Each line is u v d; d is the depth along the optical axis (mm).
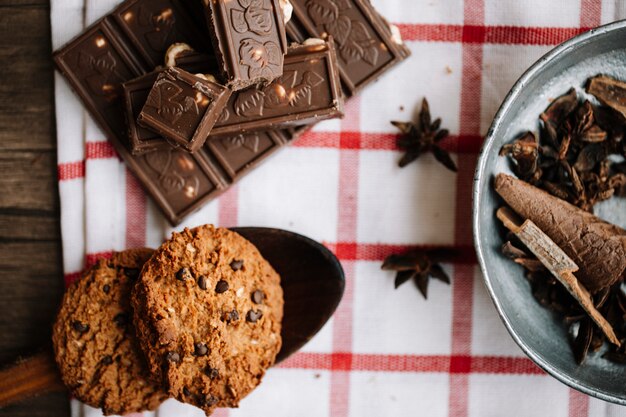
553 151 507
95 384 490
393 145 530
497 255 507
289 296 513
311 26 510
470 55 528
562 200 495
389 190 532
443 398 537
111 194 527
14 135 527
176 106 482
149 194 514
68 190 525
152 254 500
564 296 506
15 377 507
